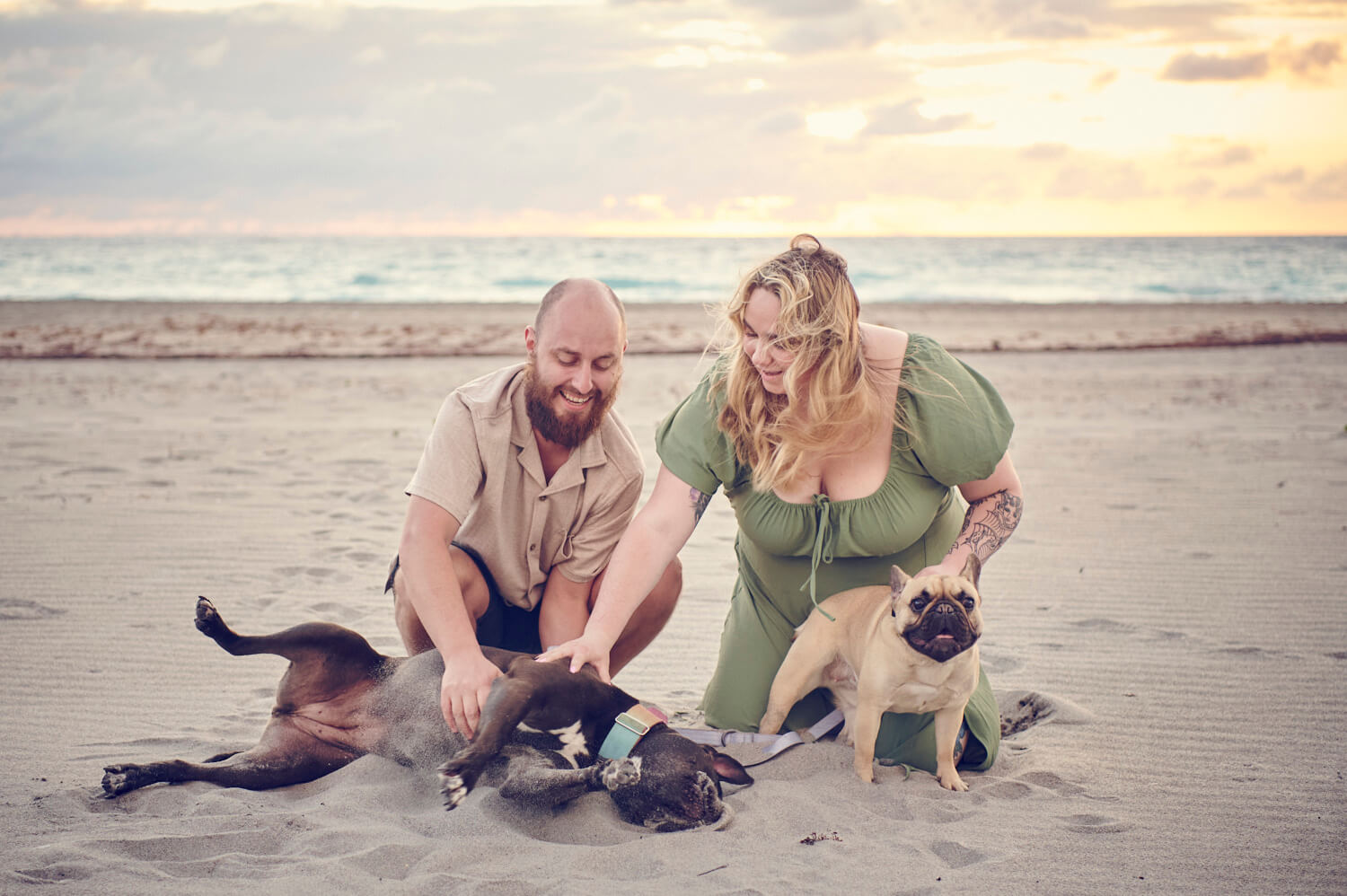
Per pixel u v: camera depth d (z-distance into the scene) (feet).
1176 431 34.19
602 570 12.67
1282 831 9.95
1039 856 9.36
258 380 44.52
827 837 9.65
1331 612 16.74
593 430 11.91
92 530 20.68
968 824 10.05
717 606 17.53
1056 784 11.09
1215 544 20.76
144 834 9.19
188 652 14.56
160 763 10.22
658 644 15.78
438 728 10.69
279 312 79.30
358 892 8.32
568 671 10.79
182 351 54.03
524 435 11.97
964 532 11.88
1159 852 9.48
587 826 9.86
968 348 60.03
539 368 11.50
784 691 11.91
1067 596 17.69
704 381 11.91
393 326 69.05
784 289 10.52
